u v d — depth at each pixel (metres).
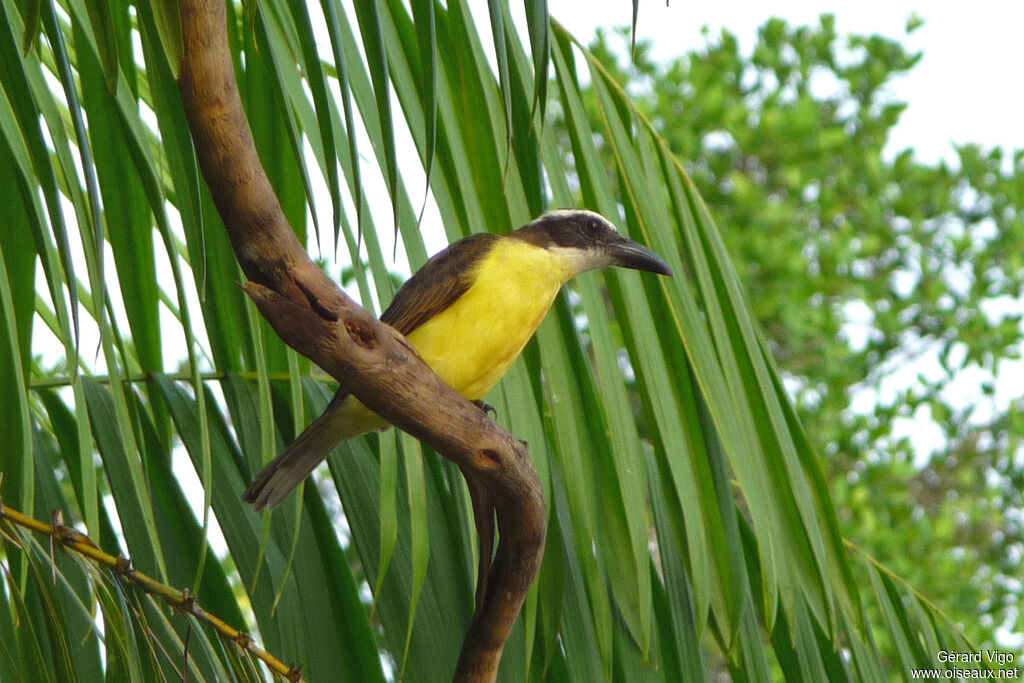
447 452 5.91
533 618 7.27
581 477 7.77
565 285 8.39
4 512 5.61
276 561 7.60
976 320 22.25
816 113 23.39
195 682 6.70
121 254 7.91
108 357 6.09
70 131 8.80
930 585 19.50
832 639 7.80
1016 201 23.28
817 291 21.77
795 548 8.03
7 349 6.52
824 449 21.27
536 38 4.92
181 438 7.66
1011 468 22.36
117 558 5.64
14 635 6.73
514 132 7.75
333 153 5.49
